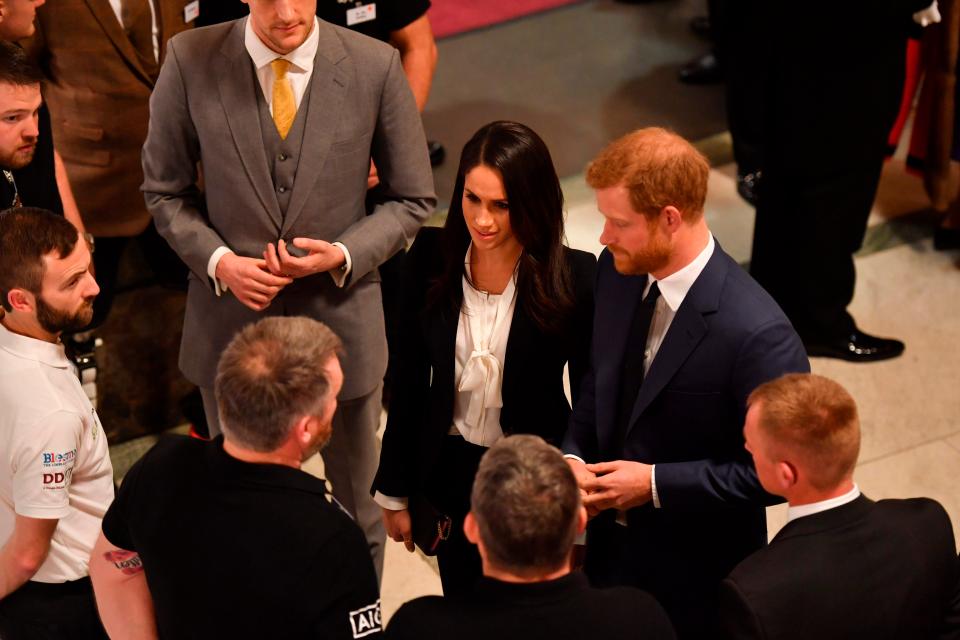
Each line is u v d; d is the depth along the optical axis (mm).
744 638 7301
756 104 18828
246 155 10766
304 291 11383
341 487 12688
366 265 11203
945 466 14695
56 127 13648
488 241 9047
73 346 14156
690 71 23031
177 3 13594
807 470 7570
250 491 7324
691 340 8680
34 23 13055
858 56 14484
